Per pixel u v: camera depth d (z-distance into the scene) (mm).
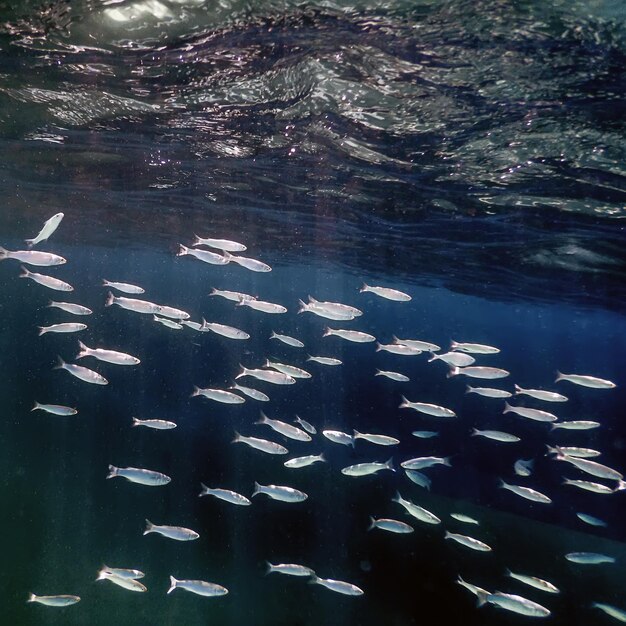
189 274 48656
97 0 5961
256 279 44500
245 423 22688
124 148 12070
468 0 5312
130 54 7277
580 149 8562
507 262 18484
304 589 9914
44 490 13828
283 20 6102
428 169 10664
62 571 10109
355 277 31078
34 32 6766
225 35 6582
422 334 63188
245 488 15164
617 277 17703
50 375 25906
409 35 6078
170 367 26922
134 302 9609
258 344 33688
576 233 13438
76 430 19078
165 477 7797
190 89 8461
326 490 15266
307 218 16969
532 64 6312
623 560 12234
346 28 6137
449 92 7344
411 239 17422
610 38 5539
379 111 8328
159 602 9336
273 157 11562
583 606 9938
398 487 16016
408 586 10203
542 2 5164
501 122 8062
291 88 8070
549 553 12320
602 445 22156
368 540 12047
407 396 25234
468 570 11000
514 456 20062
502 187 10969
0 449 16547
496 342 60438
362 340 10477
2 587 9391
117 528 11953
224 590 7074
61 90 8906
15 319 30766
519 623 9164
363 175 11766
